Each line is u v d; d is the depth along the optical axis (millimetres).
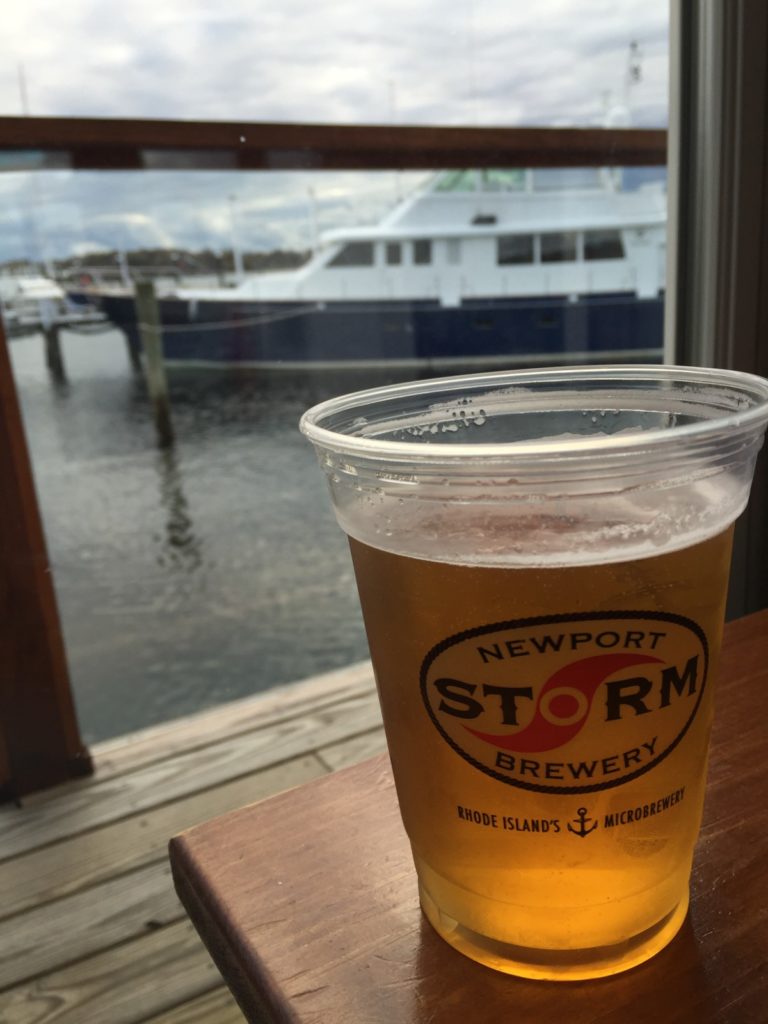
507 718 300
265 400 6480
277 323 6367
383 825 459
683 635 301
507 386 448
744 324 1232
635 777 306
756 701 539
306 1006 341
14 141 1540
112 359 5848
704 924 367
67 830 1299
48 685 1380
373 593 332
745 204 1187
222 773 1412
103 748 1522
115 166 1705
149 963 1036
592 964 336
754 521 1263
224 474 5070
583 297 5973
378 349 6586
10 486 1304
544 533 290
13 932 1101
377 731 1490
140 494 4773
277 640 3066
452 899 348
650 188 5465
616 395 437
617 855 314
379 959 363
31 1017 969
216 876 425
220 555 3934
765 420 301
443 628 302
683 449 281
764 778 465
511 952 341
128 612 3391
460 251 6195
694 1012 321
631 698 296
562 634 288
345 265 6301
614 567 282
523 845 314
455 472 282
